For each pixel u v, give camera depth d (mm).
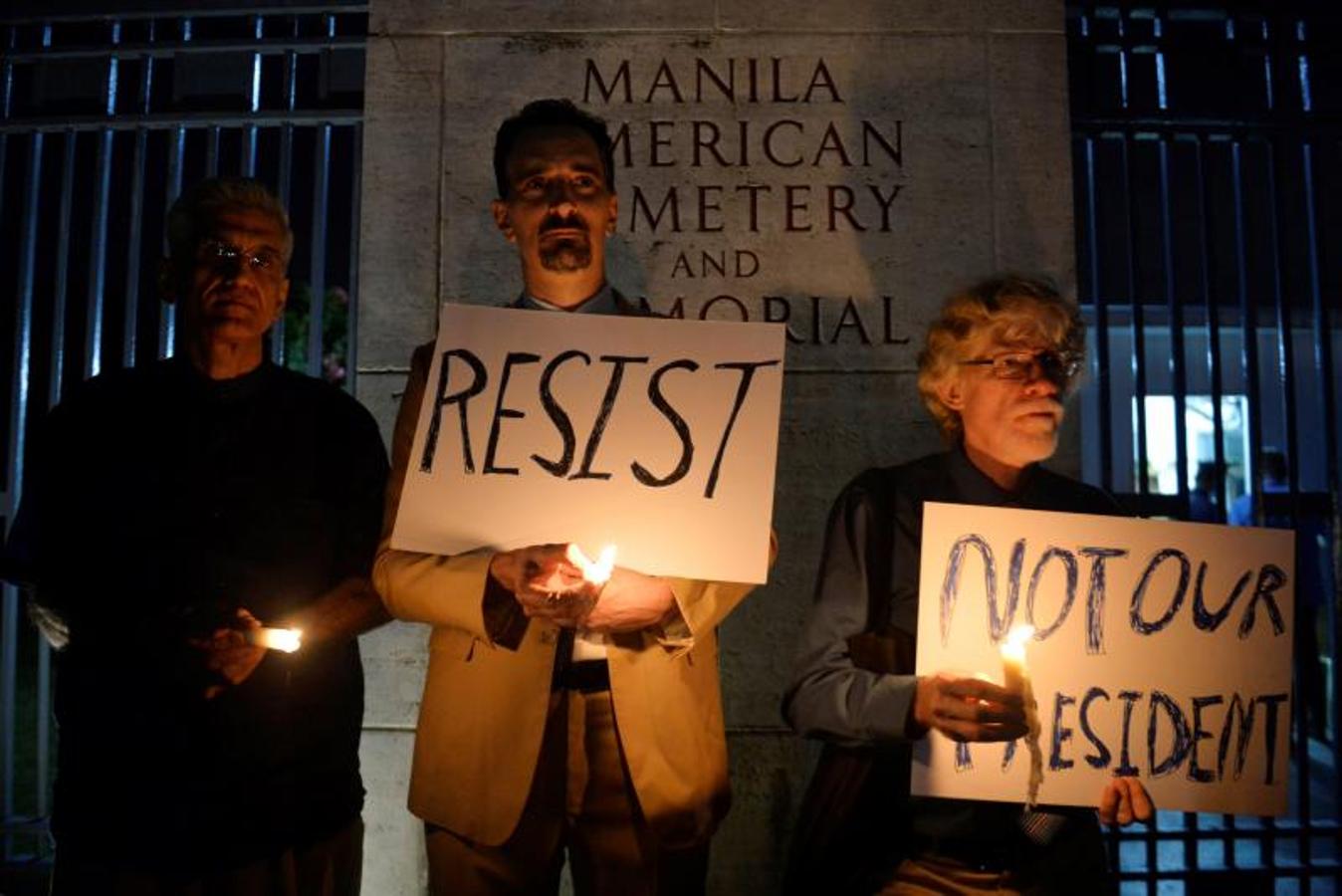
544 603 2084
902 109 3510
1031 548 2182
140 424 2426
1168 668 2172
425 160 3488
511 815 2205
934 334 2418
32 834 4535
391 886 3270
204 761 2266
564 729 2285
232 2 3949
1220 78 5090
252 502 2404
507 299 3439
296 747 2340
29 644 7395
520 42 3521
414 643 3328
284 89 3906
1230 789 2150
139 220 3900
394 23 3539
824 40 3523
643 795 2227
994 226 3475
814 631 2277
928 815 2176
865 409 3418
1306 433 8586
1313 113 3916
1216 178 6934
